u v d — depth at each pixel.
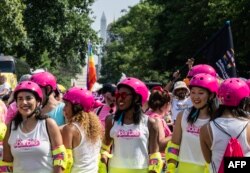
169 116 8.80
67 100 5.88
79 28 37.81
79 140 5.85
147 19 60.81
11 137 5.51
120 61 76.31
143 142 5.90
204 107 5.65
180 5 40.62
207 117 5.65
